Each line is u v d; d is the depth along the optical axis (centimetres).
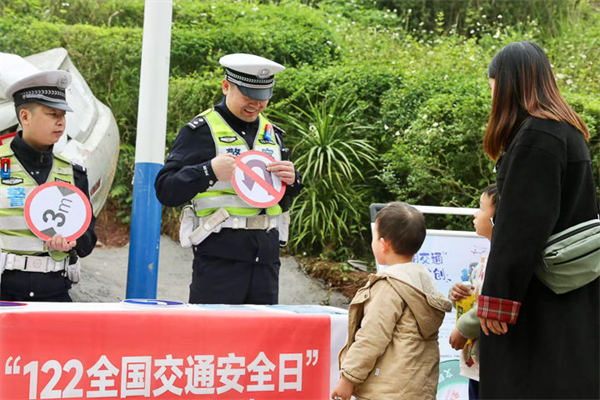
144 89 385
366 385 259
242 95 312
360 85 713
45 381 230
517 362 232
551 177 228
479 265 318
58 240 300
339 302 596
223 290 307
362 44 846
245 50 784
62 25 741
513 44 251
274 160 314
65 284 326
